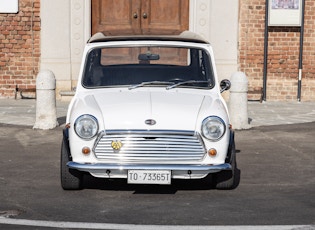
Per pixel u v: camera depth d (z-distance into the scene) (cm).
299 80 2150
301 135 1564
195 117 979
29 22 2131
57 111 1891
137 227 846
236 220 882
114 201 981
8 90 2150
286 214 915
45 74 1608
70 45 2125
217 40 2128
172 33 1184
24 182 1104
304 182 1115
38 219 886
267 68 2156
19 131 1585
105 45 1116
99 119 973
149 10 2155
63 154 1023
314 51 2150
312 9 2141
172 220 881
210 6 2119
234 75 1627
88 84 1098
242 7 2131
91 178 1122
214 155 976
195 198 1001
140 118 970
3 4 2125
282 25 2128
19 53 2141
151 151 964
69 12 2117
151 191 1042
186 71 1110
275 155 1340
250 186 1082
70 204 965
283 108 2009
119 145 962
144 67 1112
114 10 2152
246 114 1634
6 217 895
